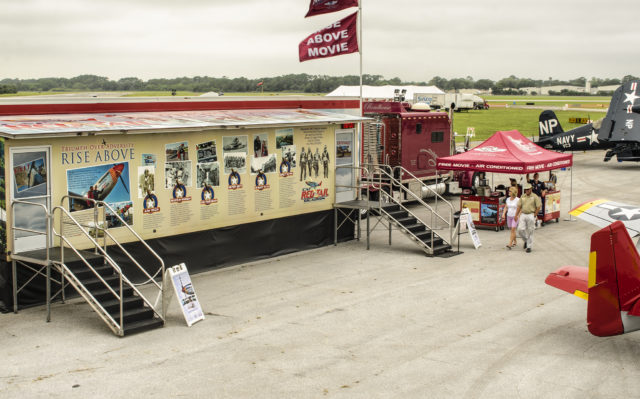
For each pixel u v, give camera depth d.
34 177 12.69
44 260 11.73
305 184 18.38
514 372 9.34
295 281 14.91
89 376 9.18
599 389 8.73
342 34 21.77
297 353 10.15
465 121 79.69
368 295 13.62
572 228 21.55
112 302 11.46
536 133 61.75
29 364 9.65
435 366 9.56
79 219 13.45
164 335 11.11
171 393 8.58
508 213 19.59
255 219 17.09
